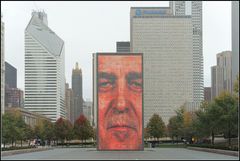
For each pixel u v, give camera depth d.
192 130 94.25
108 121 78.88
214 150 64.69
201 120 77.94
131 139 78.69
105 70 79.62
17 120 96.00
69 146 125.06
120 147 78.50
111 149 78.50
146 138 154.50
